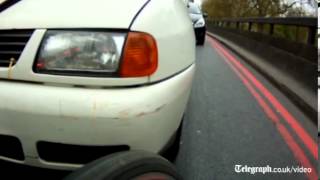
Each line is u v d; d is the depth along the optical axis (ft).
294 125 15.61
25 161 7.02
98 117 6.43
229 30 57.06
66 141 6.59
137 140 6.72
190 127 14.53
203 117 15.85
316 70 18.76
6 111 6.72
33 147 6.80
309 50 20.97
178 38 8.25
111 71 6.75
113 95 6.62
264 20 35.86
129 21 7.09
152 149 7.11
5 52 7.04
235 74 26.73
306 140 14.02
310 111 16.92
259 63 29.94
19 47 6.98
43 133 6.63
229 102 18.63
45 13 7.29
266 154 12.50
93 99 6.51
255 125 15.23
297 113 17.48
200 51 41.22
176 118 7.92
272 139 13.84
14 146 7.05
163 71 7.37
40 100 6.57
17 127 6.73
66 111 6.47
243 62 33.55
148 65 7.02
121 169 6.10
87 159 6.84
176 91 7.63
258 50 33.60
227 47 47.75
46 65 6.80
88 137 6.53
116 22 7.02
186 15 10.13
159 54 7.29
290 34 36.88
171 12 8.52
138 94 6.75
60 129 6.54
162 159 6.88
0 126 6.85
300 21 24.68
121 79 6.73
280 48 27.37
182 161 11.51
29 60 6.82
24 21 7.16
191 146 12.69
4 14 7.57
